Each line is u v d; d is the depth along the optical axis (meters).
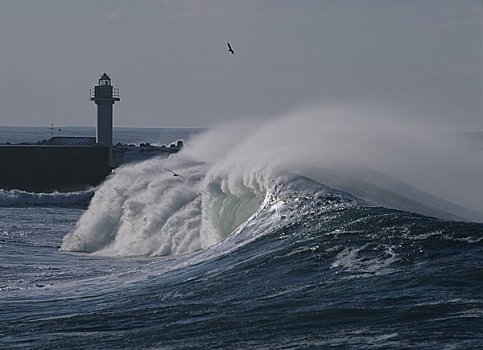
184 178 87.31
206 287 54.69
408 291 47.75
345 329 43.31
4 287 60.91
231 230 78.25
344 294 48.81
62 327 47.78
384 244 56.59
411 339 40.81
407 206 70.50
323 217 64.75
